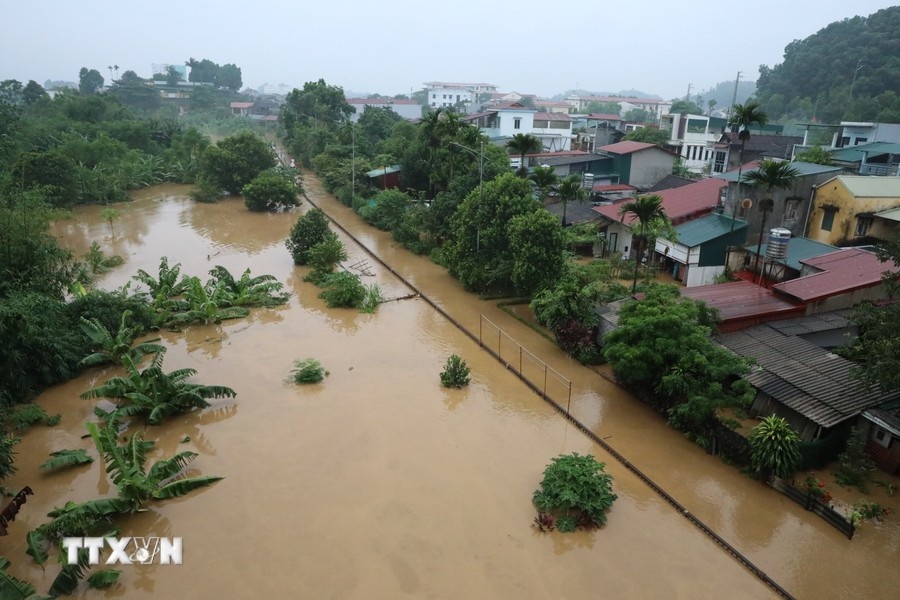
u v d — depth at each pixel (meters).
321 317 28.41
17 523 14.55
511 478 16.33
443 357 24.14
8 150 50.91
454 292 32.16
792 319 21.67
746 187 29.11
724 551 13.80
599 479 15.07
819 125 56.75
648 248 31.84
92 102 75.25
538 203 29.53
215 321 27.36
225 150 56.59
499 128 70.31
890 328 15.64
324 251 33.56
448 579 12.83
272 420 19.11
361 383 21.70
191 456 16.02
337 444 17.81
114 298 24.95
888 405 16.41
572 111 132.62
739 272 29.25
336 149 66.56
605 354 19.86
